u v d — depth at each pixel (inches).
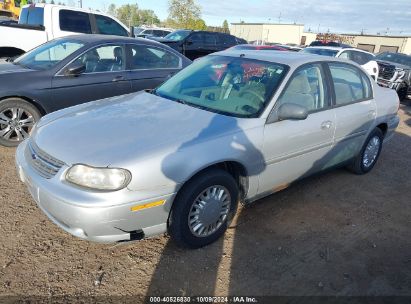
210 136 112.5
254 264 114.4
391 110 189.3
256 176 126.6
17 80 184.9
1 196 143.1
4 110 185.6
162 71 236.1
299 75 139.6
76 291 99.3
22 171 113.0
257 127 122.7
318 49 486.3
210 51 582.6
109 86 212.4
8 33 304.8
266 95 130.0
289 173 140.5
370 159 190.9
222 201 119.5
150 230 105.2
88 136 108.9
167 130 112.4
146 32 875.4
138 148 102.3
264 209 147.6
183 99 140.4
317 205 154.9
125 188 96.7
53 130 116.0
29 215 131.9
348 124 159.5
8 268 105.2
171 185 102.9
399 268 118.6
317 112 145.3
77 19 330.6
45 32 318.0
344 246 127.7
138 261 112.2
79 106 140.6
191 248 118.0
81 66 199.6
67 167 100.0
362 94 172.1
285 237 129.6
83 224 96.6
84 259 111.7
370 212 153.3
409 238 136.6
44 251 113.7
